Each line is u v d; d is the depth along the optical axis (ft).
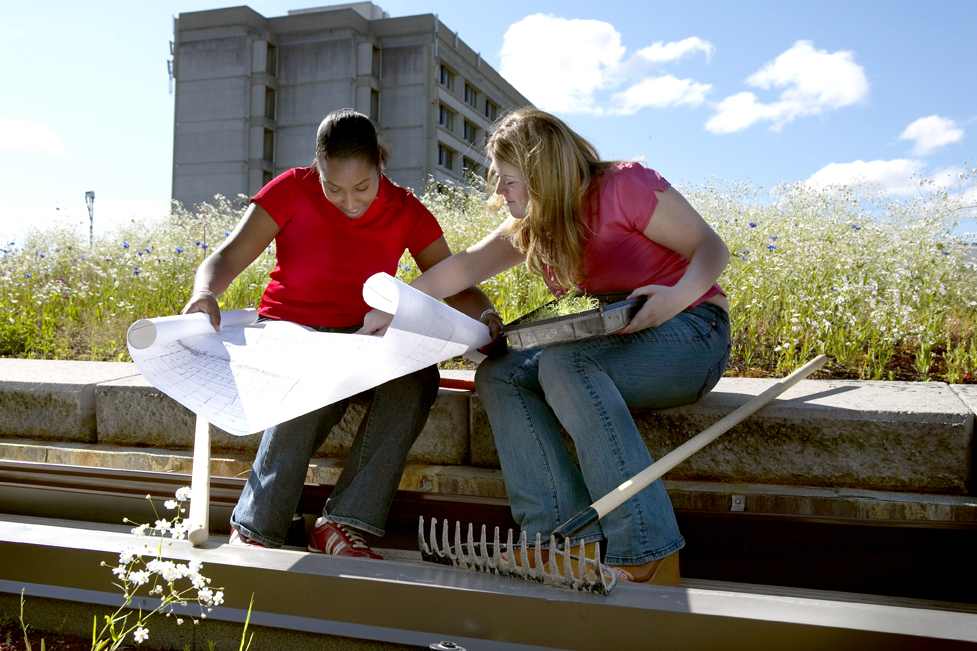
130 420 9.36
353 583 5.14
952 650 4.15
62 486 8.81
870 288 11.89
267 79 166.20
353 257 7.84
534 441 6.52
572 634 4.79
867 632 4.26
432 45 165.78
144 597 5.49
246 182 165.89
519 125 6.77
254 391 5.83
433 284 7.91
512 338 6.46
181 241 23.12
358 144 7.07
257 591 5.31
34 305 16.96
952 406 7.28
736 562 7.19
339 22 163.43
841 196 18.48
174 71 169.37
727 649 4.49
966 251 15.10
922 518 6.73
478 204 23.00
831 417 7.26
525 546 5.29
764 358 11.19
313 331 6.68
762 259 13.94
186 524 5.65
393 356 5.71
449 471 8.20
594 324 6.01
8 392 9.71
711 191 19.53
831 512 6.96
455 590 4.99
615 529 5.85
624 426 6.06
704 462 7.61
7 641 5.55
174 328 6.23
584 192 6.84
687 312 7.10
